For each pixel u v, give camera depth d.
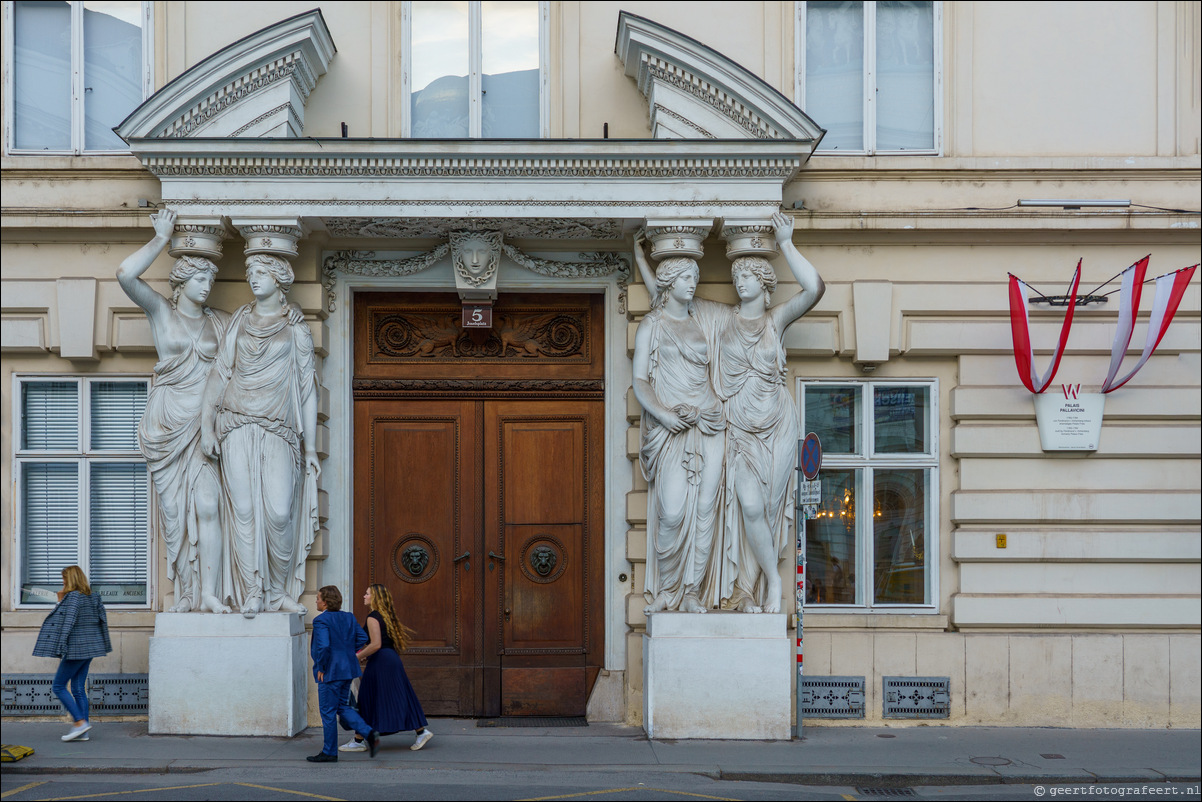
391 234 10.14
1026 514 10.29
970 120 10.50
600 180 9.62
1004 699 10.17
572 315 10.63
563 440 10.64
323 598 8.82
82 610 9.25
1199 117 10.51
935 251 10.41
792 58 10.46
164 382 9.77
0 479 10.35
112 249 10.26
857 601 10.48
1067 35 10.55
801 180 10.31
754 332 9.80
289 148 9.40
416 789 7.86
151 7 10.40
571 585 10.59
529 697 10.50
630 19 9.77
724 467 9.77
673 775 8.40
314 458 9.90
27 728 9.77
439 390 10.59
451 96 10.46
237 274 10.19
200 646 9.48
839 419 10.59
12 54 10.45
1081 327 10.41
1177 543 10.30
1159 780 8.46
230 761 8.60
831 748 9.23
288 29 9.61
